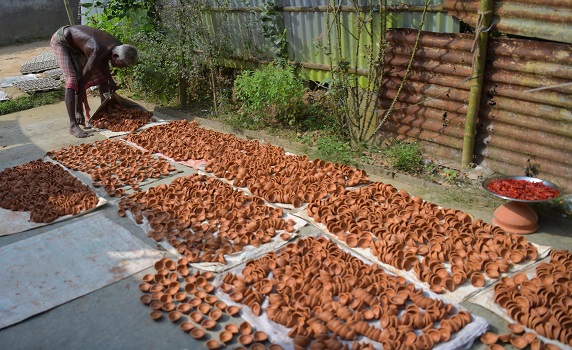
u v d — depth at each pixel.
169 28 5.39
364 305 2.26
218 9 5.27
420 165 3.60
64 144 4.75
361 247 2.73
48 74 7.59
